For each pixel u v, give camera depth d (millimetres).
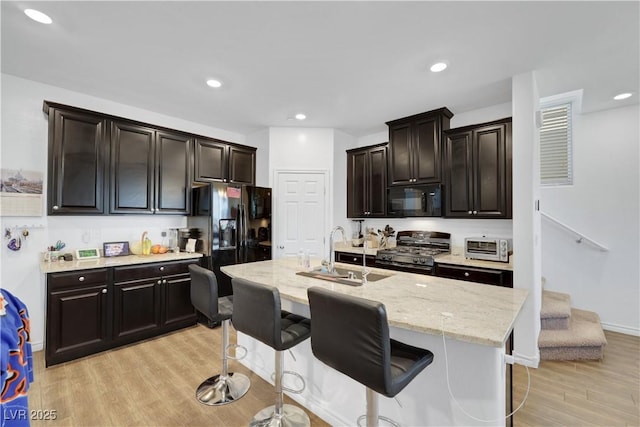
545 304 3043
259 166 4281
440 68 2482
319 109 3436
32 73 2594
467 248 3135
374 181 4133
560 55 2264
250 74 2602
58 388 2160
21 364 1073
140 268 2938
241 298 1705
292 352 2047
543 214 3537
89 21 1893
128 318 2855
